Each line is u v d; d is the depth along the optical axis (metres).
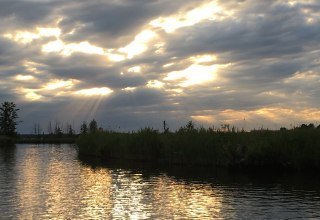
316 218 23.81
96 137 77.44
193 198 30.19
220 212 25.44
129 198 30.39
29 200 29.66
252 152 46.09
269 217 24.09
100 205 27.81
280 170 45.69
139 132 64.06
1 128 169.25
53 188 35.44
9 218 24.17
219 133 52.84
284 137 46.06
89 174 46.19
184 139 54.38
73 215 24.88
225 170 47.78
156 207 27.08
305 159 43.81
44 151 98.06
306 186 35.00
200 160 52.81
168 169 50.03
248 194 31.58
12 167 55.66
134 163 59.31
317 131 45.28
